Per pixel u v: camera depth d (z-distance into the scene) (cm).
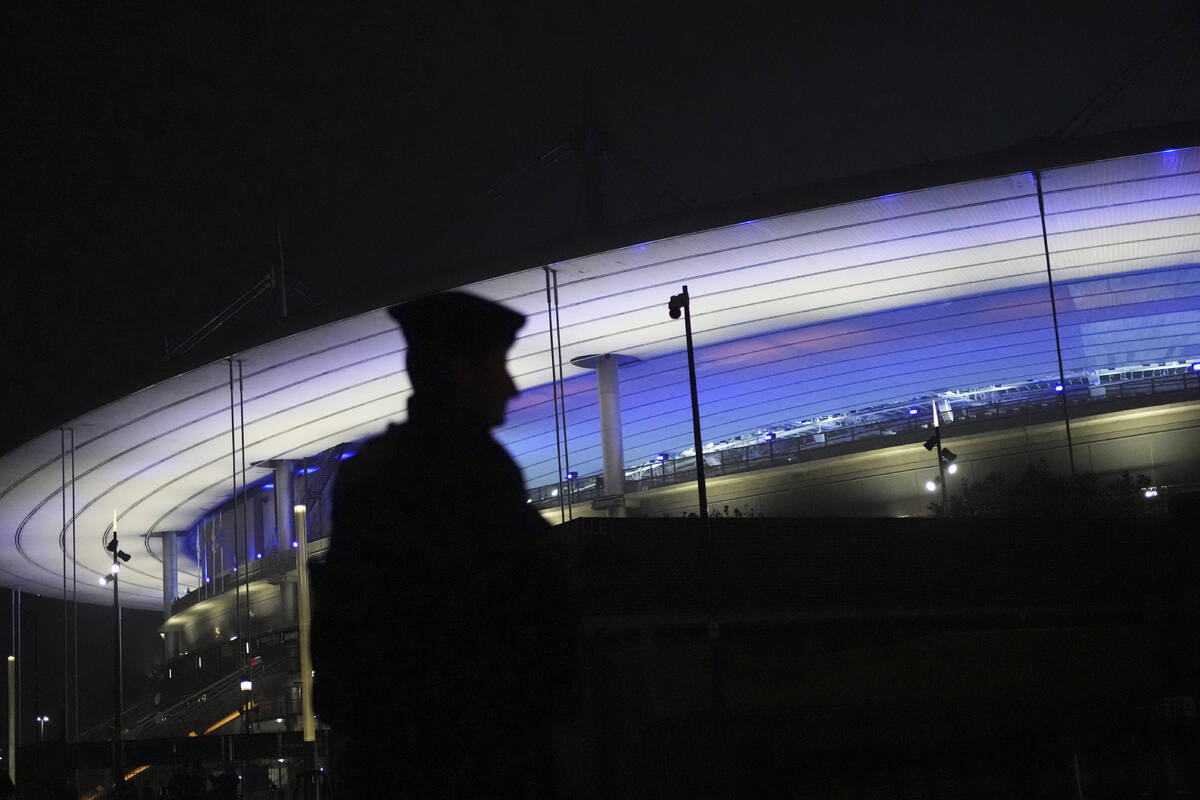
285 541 7912
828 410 7800
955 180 4697
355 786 254
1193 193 5041
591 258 5128
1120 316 6712
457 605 248
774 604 2900
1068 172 4709
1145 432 6003
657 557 2830
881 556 3061
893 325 6675
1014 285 6206
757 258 5362
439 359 265
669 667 2406
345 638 251
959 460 6266
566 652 257
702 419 7869
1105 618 2873
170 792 3456
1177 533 2262
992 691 1490
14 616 10844
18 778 4175
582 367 6912
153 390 6100
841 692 1831
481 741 247
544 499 7025
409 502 254
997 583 3064
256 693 7794
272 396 6500
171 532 9694
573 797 266
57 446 6706
